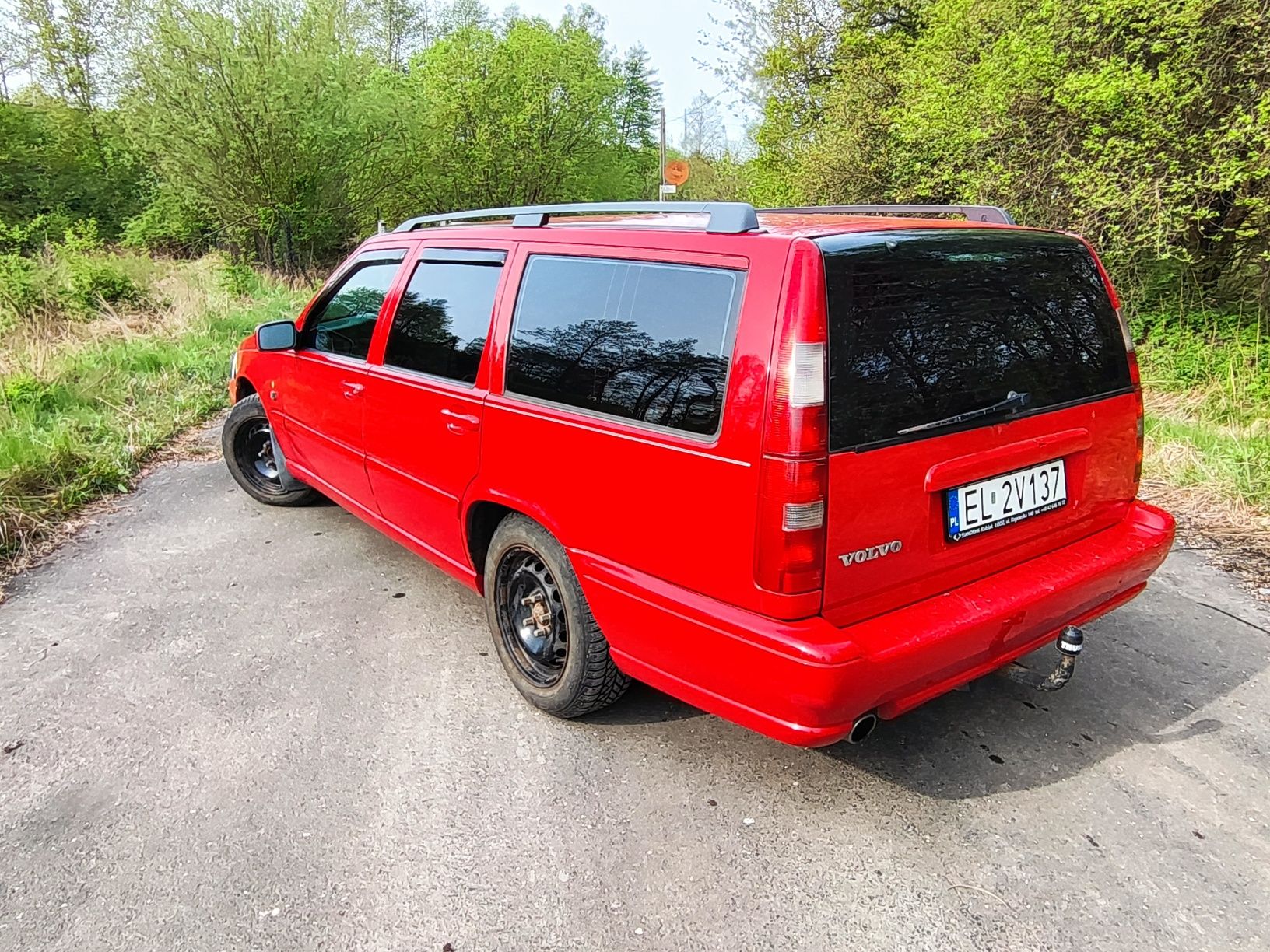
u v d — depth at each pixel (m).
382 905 2.25
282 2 17.30
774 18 16.70
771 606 2.15
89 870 2.37
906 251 2.28
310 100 17.70
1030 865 2.36
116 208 22.59
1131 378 2.92
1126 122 7.03
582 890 2.29
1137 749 2.87
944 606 2.37
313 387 4.30
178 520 5.08
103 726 3.04
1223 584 4.11
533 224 3.06
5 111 21.64
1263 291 7.25
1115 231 7.16
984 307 2.44
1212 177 6.70
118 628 3.76
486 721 3.06
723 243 2.31
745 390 2.16
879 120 12.98
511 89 23.95
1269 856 2.39
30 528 4.79
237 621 3.82
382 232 4.05
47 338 9.10
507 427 2.94
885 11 15.58
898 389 2.21
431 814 2.59
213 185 18.08
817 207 3.51
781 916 2.20
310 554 4.56
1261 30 6.39
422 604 3.97
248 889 2.30
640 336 2.50
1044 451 2.58
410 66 25.33
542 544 2.90
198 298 11.95
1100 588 2.71
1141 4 6.74
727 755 2.86
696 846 2.45
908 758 2.84
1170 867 2.35
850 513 2.14
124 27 16.95
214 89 17.05
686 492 2.31
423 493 3.54
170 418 7.06
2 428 5.99
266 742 2.94
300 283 17.00
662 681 2.57
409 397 3.47
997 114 8.14
